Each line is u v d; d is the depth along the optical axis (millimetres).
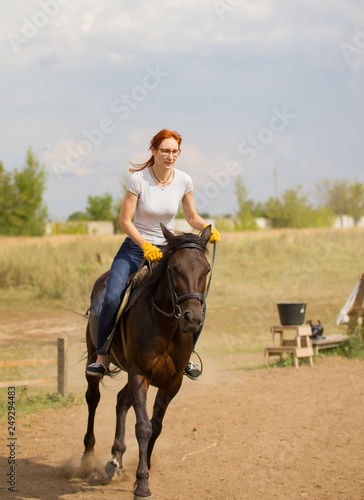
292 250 31938
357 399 9023
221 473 6066
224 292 23391
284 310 12258
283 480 5824
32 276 24953
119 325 5879
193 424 7988
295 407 8680
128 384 5785
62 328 17281
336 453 6621
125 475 6113
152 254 5402
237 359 13250
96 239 35625
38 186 52562
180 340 5422
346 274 26469
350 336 12898
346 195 73312
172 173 6035
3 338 15578
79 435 7680
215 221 54688
